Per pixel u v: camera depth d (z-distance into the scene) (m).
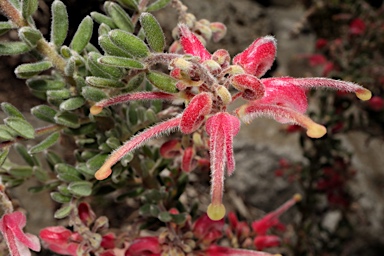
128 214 0.16
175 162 0.12
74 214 0.09
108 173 0.07
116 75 0.08
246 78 0.07
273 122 0.23
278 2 0.27
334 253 0.20
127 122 0.10
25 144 0.14
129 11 0.12
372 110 0.20
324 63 0.21
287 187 0.21
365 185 0.24
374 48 0.20
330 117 0.18
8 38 0.12
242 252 0.10
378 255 0.23
